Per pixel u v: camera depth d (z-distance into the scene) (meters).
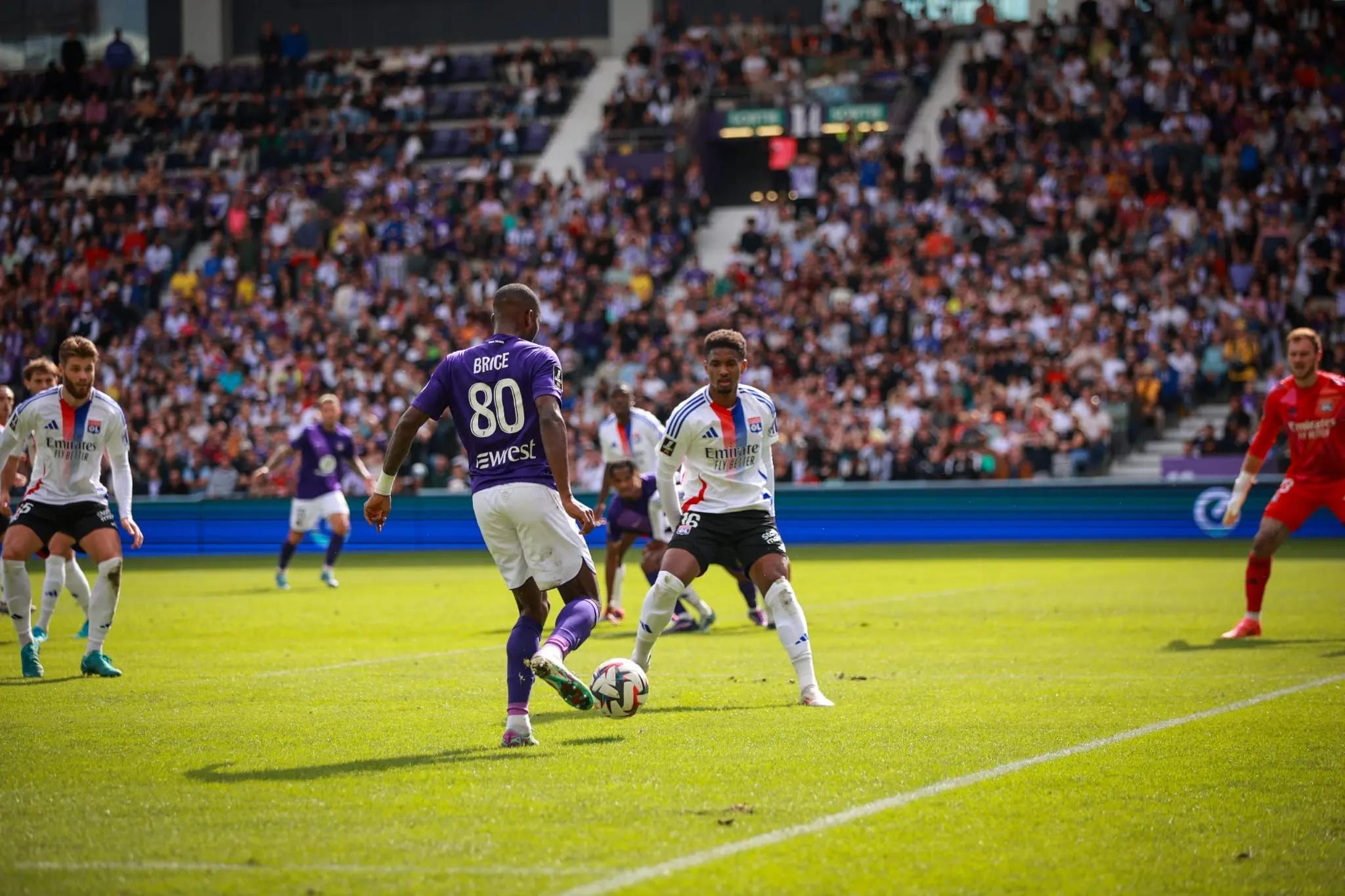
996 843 15.15
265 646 35.84
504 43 126.69
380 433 87.06
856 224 96.44
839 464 80.62
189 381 96.19
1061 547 73.12
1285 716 23.11
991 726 22.30
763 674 29.28
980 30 114.38
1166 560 63.81
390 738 21.69
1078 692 26.11
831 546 77.25
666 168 105.44
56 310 104.62
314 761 19.81
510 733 20.66
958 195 96.50
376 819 16.22
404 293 99.62
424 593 53.09
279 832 15.69
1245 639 34.59
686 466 25.62
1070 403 80.44
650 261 99.69
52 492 29.83
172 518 81.81
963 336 85.94
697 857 14.55
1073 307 86.44
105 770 19.25
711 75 112.75
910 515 77.56
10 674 30.27
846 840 15.25
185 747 21.02
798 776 18.45
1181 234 89.12
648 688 24.92
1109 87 101.62
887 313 88.69
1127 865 14.34
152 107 121.88
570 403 89.50
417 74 120.94
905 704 24.78
